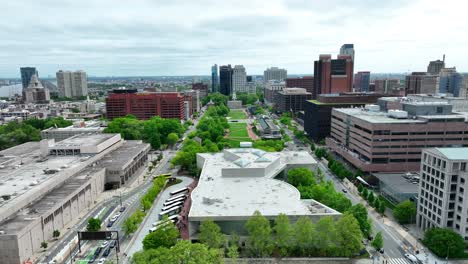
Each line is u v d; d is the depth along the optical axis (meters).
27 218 128.12
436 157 129.00
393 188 163.88
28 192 145.25
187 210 156.12
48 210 136.12
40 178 165.50
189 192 181.50
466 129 197.75
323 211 127.12
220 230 120.38
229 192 144.75
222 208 127.94
